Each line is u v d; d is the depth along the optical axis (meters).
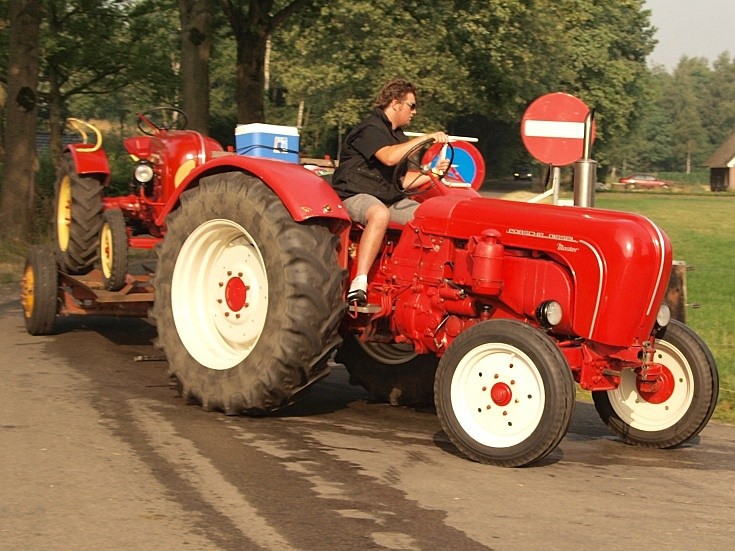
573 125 9.17
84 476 5.20
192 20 20.19
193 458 5.59
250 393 6.49
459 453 5.99
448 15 30.14
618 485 5.48
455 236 6.33
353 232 6.87
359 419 6.91
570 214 6.05
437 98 46.47
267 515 4.67
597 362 6.01
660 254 5.89
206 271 7.04
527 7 32.00
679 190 101.06
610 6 32.19
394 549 4.29
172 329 6.96
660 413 6.51
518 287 6.07
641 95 74.88
